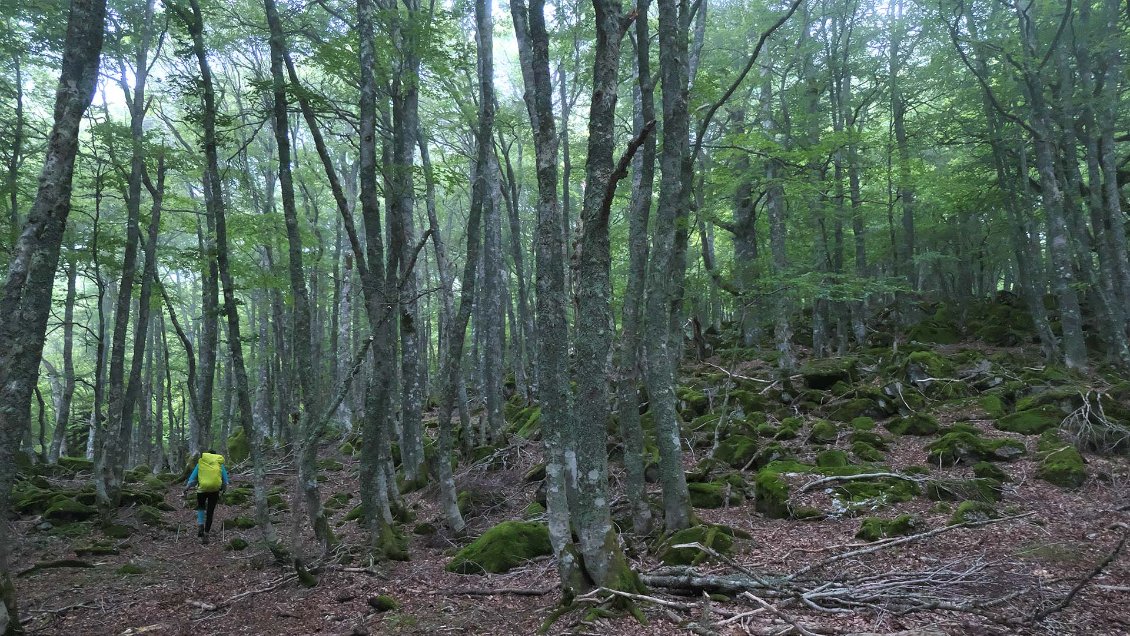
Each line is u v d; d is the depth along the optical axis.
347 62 10.26
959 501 9.52
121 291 13.34
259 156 23.17
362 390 26.06
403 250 12.82
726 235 29.58
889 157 20.30
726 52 21.08
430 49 11.26
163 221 17.20
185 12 9.57
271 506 14.52
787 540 8.59
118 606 8.11
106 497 12.91
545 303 7.30
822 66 21.33
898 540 7.87
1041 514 8.85
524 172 26.72
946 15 17.91
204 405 19.17
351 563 9.34
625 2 15.90
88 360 36.22
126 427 14.57
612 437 12.95
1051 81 17.02
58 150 6.62
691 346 22.16
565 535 6.72
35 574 9.59
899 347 19.59
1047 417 12.67
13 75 17.38
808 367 17.06
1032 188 19.77
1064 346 15.64
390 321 10.52
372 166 9.52
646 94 9.02
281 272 16.84
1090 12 16.61
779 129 18.70
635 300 9.23
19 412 6.36
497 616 6.85
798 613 5.96
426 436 18.33
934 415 14.41
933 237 22.67
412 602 7.54
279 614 7.48
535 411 17.58
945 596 6.16
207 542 11.58
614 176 6.05
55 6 12.71
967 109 19.53
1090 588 6.32
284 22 13.66
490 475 13.94
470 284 11.03
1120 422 11.87
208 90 9.62
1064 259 15.52
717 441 13.21
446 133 20.61
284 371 22.62
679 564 7.79
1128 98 17.73
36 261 6.48
